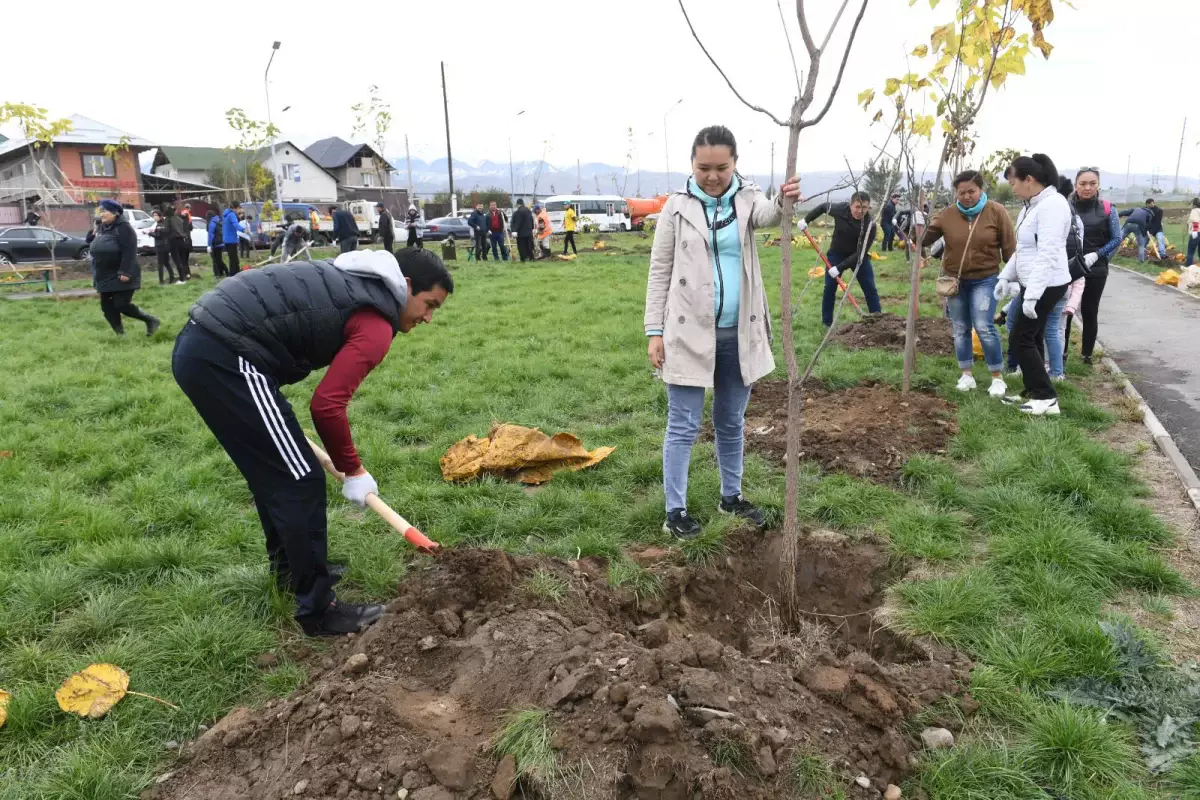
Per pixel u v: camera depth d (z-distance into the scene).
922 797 2.40
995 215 6.19
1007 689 2.80
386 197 59.00
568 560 3.88
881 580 3.85
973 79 5.52
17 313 12.95
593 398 6.84
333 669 2.94
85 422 6.25
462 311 11.96
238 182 46.00
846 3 2.71
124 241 9.88
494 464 4.91
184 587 3.55
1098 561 3.66
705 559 3.90
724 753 2.34
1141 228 19.02
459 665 2.85
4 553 3.87
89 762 2.52
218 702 2.85
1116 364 7.95
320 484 3.04
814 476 4.82
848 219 9.01
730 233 3.72
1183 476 4.71
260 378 2.85
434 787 2.29
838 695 2.62
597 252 26.45
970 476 4.80
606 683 2.53
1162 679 2.83
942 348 8.25
